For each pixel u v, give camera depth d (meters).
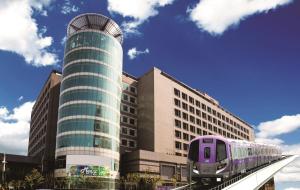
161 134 85.25
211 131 109.88
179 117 93.62
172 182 81.00
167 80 92.56
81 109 70.12
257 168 38.88
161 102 88.06
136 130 88.69
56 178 67.50
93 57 74.00
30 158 78.12
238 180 30.33
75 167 66.25
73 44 75.50
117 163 73.12
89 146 68.31
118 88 78.00
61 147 68.88
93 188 65.69
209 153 27.47
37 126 105.88
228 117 126.50
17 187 70.50
